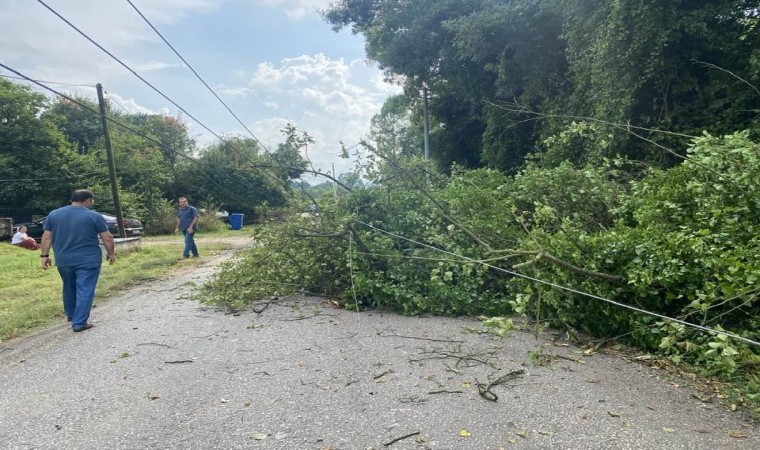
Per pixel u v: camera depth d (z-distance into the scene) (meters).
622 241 4.99
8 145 26.89
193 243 13.38
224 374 4.22
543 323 5.32
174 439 3.12
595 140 10.38
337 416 3.38
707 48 9.81
